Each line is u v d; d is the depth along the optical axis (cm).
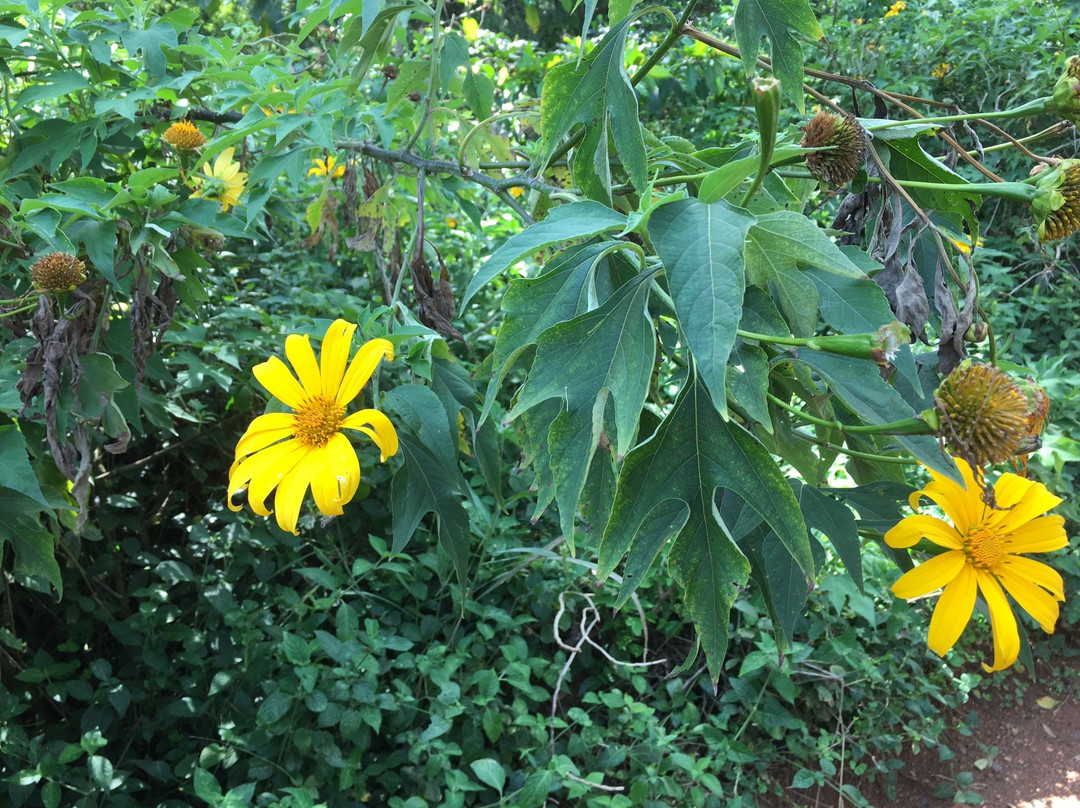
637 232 39
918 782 113
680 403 32
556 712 107
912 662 115
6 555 82
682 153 48
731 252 29
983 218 187
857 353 31
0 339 69
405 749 90
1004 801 111
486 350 132
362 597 103
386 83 80
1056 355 164
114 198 58
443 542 50
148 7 68
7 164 65
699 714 109
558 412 37
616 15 43
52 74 64
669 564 32
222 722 88
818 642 115
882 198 39
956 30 204
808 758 108
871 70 199
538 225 33
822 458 40
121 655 95
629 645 111
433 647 96
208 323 103
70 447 59
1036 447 33
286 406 50
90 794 76
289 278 132
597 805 88
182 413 92
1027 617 133
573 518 32
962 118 39
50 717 92
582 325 33
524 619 102
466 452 55
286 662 92
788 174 44
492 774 82
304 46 111
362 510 109
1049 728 121
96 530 86
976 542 37
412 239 66
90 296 61
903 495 38
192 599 99
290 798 78
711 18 229
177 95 67
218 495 106
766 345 34
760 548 36
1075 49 182
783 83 38
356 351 52
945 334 37
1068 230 35
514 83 193
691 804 99
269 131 63
